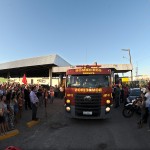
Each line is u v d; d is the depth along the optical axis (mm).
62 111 16656
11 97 10734
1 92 12016
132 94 17500
